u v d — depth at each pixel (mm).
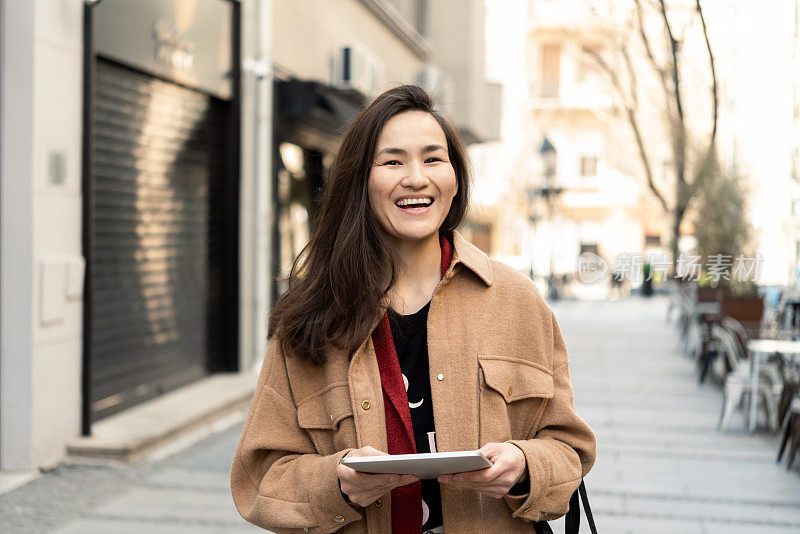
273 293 9969
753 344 7531
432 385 1650
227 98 8703
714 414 8344
